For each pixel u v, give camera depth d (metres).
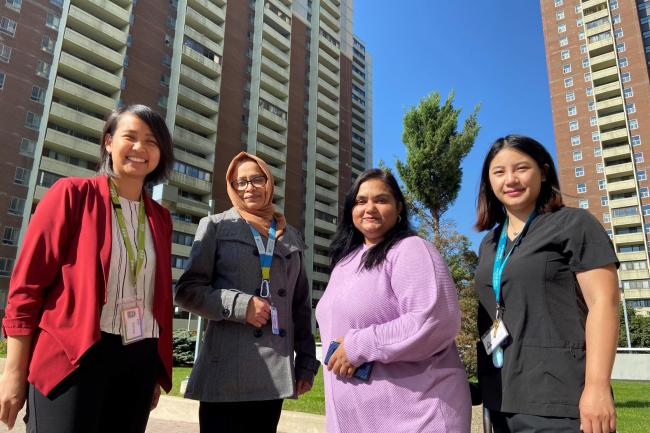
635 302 58.72
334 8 74.25
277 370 2.72
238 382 2.65
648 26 65.88
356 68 93.50
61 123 38.62
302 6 68.00
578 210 2.23
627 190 62.78
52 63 38.09
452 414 2.07
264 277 2.93
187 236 46.53
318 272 60.56
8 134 35.00
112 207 2.45
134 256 2.42
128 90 43.09
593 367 1.89
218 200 49.34
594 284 2.01
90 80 40.97
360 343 2.18
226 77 53.50
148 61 45.41
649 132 62.00
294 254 3.21
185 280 2.87
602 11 69.06
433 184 10.62
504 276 2.29
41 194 35.88
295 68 63.78
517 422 2.08
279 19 62.38
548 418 1.99
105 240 2.28
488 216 2.77
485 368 2.33
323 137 68.50
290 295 3.07
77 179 2.38
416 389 2.11
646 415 8.05
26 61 36.72
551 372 2.03
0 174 34.22
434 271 2.21
